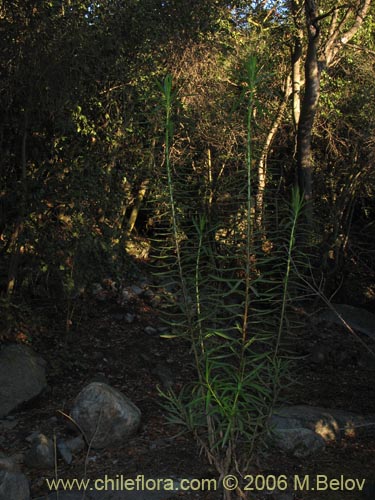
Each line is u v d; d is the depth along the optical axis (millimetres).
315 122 11250
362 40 11703
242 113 8031
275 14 11344
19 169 7031
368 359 7797
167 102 3766
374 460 4887
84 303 7957
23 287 7277
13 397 5801
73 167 6926
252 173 3953
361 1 10180
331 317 9016
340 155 10930
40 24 6332
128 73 7449
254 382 3822
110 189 7570
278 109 10883
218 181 8000
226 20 9734
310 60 9438
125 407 5258
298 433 4973
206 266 3852
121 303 8336
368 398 6488
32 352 6559
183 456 4840
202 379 3803
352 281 10914
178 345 7645
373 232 11672
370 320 9141
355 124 11117
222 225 3977
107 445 5094
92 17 6914
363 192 10969
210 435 3900
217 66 8805
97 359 7004
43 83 6473
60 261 6902
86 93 7184
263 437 3941
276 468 4641
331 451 5043
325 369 7410
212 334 3693
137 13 7262
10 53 6312
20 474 4352
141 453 4930
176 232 3848
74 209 6840
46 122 6914
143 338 7652
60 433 5332
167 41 7965
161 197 3939
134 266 8070
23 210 6555
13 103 6711
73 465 4812
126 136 7668
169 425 5492
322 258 10023
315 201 10820
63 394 6215
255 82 3625
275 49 11219
